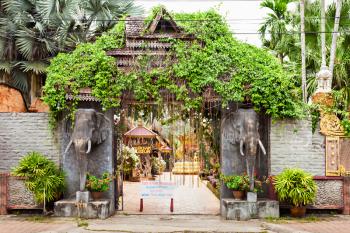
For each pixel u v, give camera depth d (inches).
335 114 525.0
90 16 840.9
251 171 492.7
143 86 514.9
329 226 442.9
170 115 541.3
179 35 522.3
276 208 491.8
